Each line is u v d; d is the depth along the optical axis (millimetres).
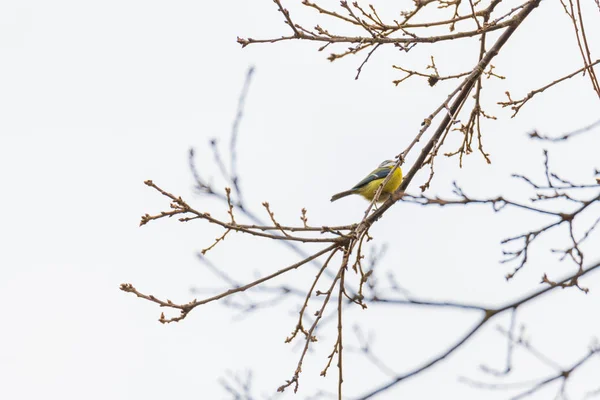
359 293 10516
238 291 10477
